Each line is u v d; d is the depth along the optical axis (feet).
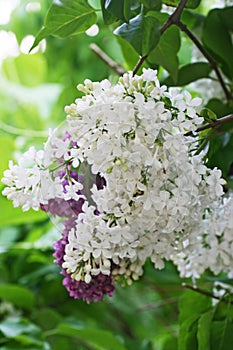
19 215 3.54
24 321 3.21
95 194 1.91
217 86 2.66
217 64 2.61
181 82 2.55
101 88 1.86
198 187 1.99
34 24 4.51
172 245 2.11
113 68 3.00
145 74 1.87
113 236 1.94
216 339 2.41
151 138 1.83
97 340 3.14
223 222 2.16
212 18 2.60
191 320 2.52
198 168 1.93
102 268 1.98
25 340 3.14
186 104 1.90
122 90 1.85
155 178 1.89
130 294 4.14
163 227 2.00
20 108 4.85
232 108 2.59
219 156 2.32
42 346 3.15
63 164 1.95
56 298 3.70
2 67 5.05
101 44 4.15
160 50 2.37
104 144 1.83
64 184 2.01
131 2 2.03
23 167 1.95
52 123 4.72
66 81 4.69
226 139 2.35
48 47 4.62
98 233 1.94
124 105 1.81
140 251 2.08
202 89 2.68
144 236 2.04
